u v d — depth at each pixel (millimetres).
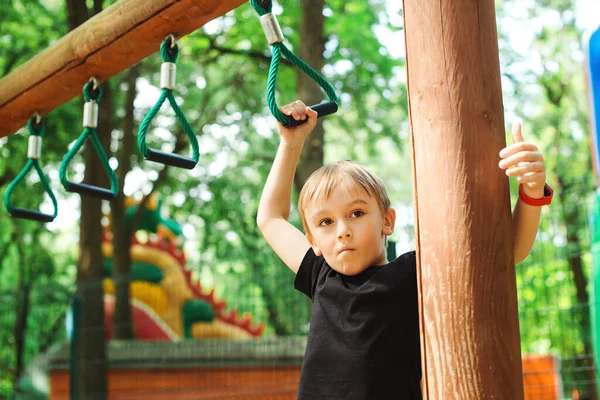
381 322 1770
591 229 5340
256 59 10805
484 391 1485
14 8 10719
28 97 2951
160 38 2432
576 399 6648
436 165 1570
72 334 7926
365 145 13562
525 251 1664
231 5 2230
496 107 1596
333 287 1862
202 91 12461
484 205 1544
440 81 1581
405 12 1666
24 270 14609
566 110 13133
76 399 7828
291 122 2039
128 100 10523
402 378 1749
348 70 11547
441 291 1543
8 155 11641
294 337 7520
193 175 13422
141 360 8266
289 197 2186
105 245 11852
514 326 1537
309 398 1790
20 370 9109
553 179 12789
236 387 7531
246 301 10719
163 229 12305
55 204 3014
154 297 10977
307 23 7656
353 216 1816
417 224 1603
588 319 7008
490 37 1614
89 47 2619
